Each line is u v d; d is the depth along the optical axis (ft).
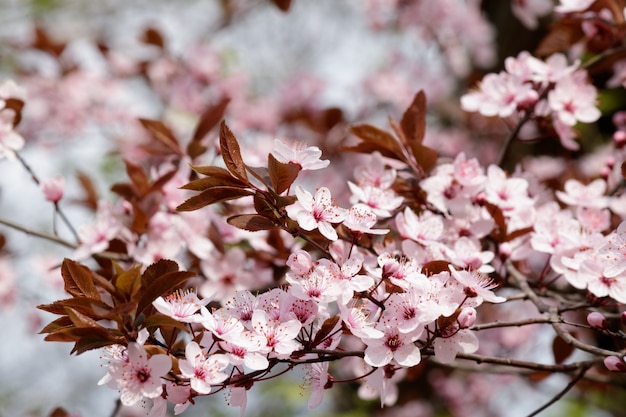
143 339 3.30
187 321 3.32
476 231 3.68
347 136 5.19
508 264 3.75
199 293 3.92
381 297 3.40
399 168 3.80
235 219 3.37
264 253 3.94
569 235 3.60
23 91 3.95
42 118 5.76
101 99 5.83
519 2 4.68
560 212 3.84
